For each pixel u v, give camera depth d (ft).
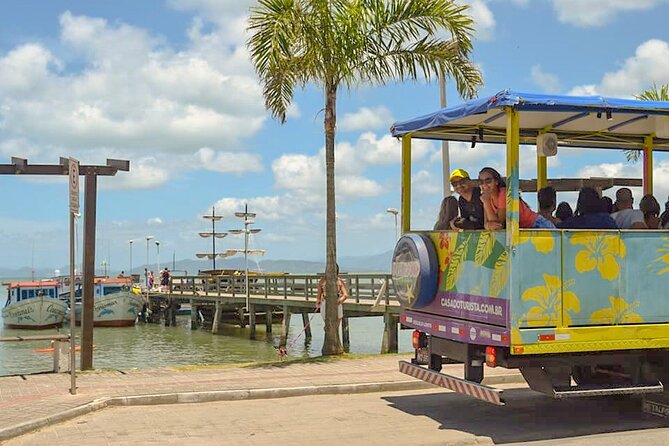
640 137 33.63
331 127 48.06
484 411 30.12
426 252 28.99
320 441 24.95
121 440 25.04
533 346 24.34
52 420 27.35
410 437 25.55
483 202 26.99
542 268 24.66
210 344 102.37
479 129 31.24
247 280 112.27
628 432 26.32
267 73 45.19
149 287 166.61
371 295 83.51
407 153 32.07
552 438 25.58
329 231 48.37
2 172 42.09
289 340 105.70
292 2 43.01
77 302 139.13
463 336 26.68
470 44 46.70
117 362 80.23
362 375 37.70
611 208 30.12
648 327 25.98
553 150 32.01
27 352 87.76
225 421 28.14
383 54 46.75
